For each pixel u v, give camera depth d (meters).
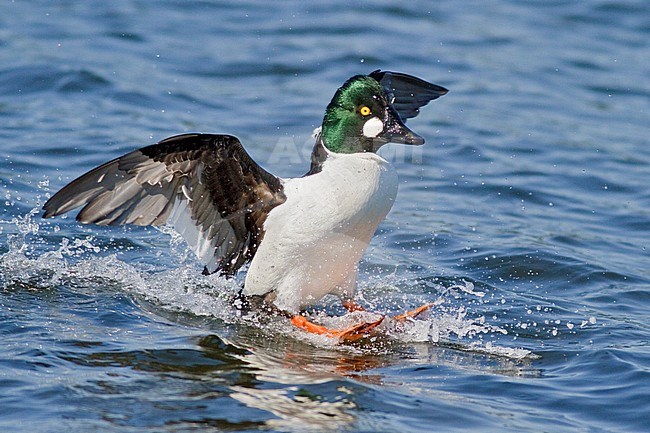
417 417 8.13
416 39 23.52
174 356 9.34
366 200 10.10
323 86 20.06
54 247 12.28
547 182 16.12
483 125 18.61
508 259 12.73
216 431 7.72
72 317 10.18
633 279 12.27
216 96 19.11
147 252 12.48
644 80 22.05
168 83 19.59
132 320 10.30
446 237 13.55
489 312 11.07
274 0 26.00
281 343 10.02
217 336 10.03
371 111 10.35
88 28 22.42
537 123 19.05
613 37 24.81
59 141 16.12
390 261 12.65
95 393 8.32
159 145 9.50
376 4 25.92
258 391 8.59
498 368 9.45
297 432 7.75
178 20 23.80
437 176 16.09
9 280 11.06
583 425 8.09
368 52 22.12
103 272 11.61
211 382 8.76
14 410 7.90
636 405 8.45
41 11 23.30
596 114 19.89
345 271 10.62
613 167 16.97
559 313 11.06
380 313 11.05
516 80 21.48
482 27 24.88
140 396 8.33
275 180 10.23
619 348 9.87
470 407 8.40
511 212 14.81
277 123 17.52
